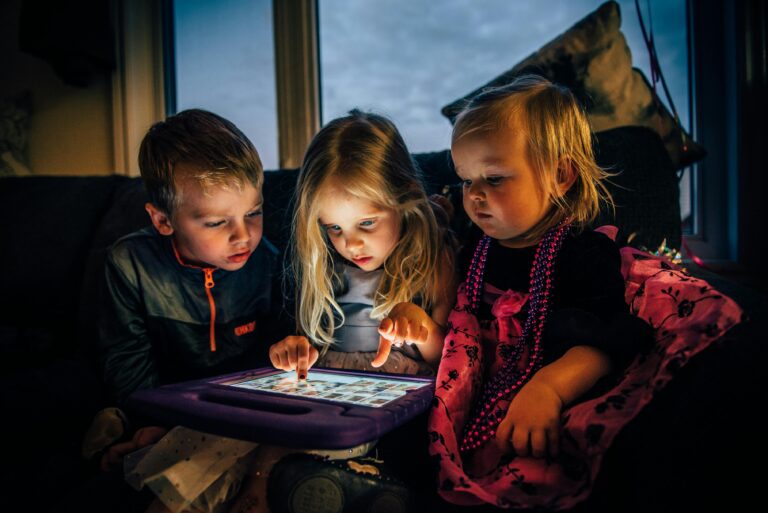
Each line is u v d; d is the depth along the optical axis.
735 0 1.54
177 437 0.71
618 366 0.68
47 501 0.76
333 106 1.98
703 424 0.51
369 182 0.84
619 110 1.28
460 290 0.91
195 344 1.05
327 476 0.59
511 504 0.55
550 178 0.76
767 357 0.54
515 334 0.81
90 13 1.90
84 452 0.87
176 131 0.90
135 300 1.04
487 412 0.72
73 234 1.38
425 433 0.83
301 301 0.96
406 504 0.63
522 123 0.74
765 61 1.52
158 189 0.90
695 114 1.64
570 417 0.59
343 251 0.89
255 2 2.03
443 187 1.12
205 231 0.89
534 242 0.83
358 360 0.96
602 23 1.27
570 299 0.77
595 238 0.78
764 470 0.47
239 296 1.07
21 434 0.85
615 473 0.57
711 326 0.57
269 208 1.24
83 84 2.01
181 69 2.15
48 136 2.14
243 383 0.75
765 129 1.53
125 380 1.01
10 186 1.51
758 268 1.55
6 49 2.15
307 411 0.61
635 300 0.73
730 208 1.61
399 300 0.93
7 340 1.18
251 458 0.71
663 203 1.02
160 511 0.65
